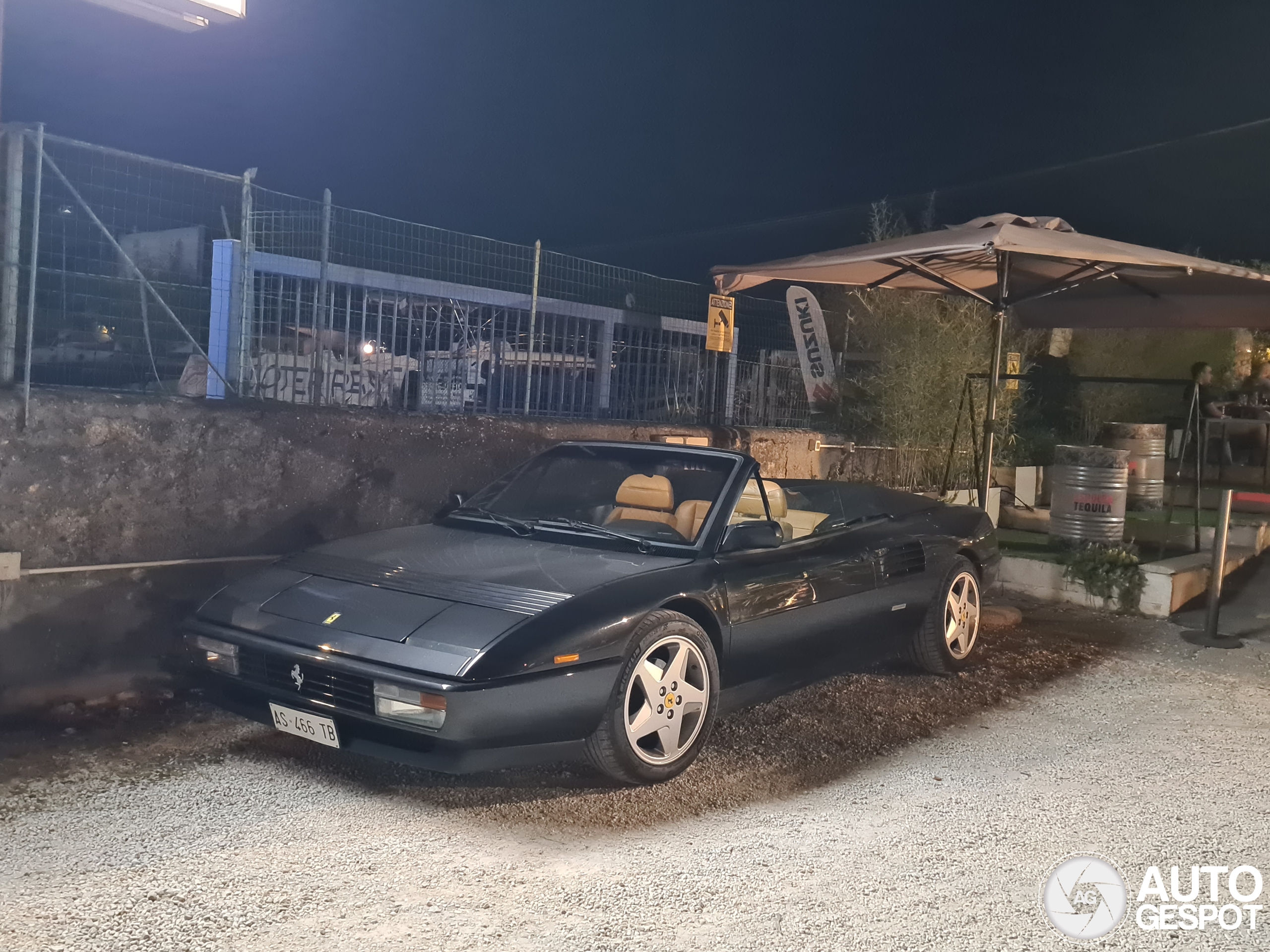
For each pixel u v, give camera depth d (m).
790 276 8.50
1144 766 4.73
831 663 5.31
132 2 5.53
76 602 5.04
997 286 8.16
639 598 4.16
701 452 5.34
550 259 8.02
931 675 6.18
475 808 3.90
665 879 3.37
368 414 6.32
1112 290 8.91
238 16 5.73
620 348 8.71
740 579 4.66
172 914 3.00
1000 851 3.73
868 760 4.67
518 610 3.98
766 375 10.34
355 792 4.00
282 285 6.34
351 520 6.24
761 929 3.07
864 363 11.75
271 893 3.15
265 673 4.07
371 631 3.93
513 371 7.77
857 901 3.28
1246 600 8.59
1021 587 8.77
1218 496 12.27
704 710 4.38
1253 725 5.45
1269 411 13.68
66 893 3.09
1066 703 5.73
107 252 5.49
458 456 6.82
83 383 5.54
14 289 4.97
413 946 2.88
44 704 4.84
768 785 4.28
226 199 5.94
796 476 9.88
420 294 7.07
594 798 4.06
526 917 3.08
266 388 6.27
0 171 4.93
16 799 3.78
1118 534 8.88
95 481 5.12
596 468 5.49
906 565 5.75
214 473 5.57
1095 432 13.71
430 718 3.65
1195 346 14.63
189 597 5.46
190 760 4.27
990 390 8.36
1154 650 7.05
